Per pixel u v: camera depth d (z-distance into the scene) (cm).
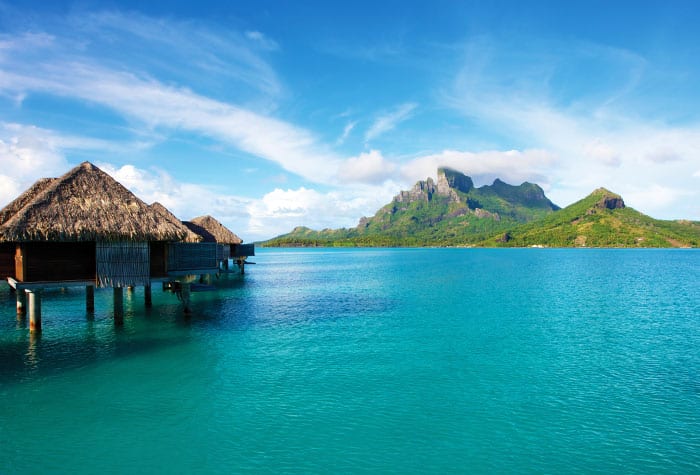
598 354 1983
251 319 2795
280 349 2045
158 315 2856
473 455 1090
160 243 2442
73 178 2200
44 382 1572
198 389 1516
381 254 18500
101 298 3606
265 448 1119
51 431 1196
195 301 3606
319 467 1035
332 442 1151
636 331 2481
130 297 3656
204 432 1199
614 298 3909
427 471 1020
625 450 1116
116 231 2117
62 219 2003
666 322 2759
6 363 1784
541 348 2091
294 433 1198
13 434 1177
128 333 2333
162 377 1634
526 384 1586
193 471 1013
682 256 14025
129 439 1157
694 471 1022
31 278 2039
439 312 3109
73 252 2133
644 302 3659
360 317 2908
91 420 1266
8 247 2620
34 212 1962
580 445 1141
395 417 1301
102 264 2164
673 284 5181
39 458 1061
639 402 1420
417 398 1446
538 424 1259
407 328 2541
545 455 1091
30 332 2231
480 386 1561
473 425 1252
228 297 3922
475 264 10119
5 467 1020
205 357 1903
